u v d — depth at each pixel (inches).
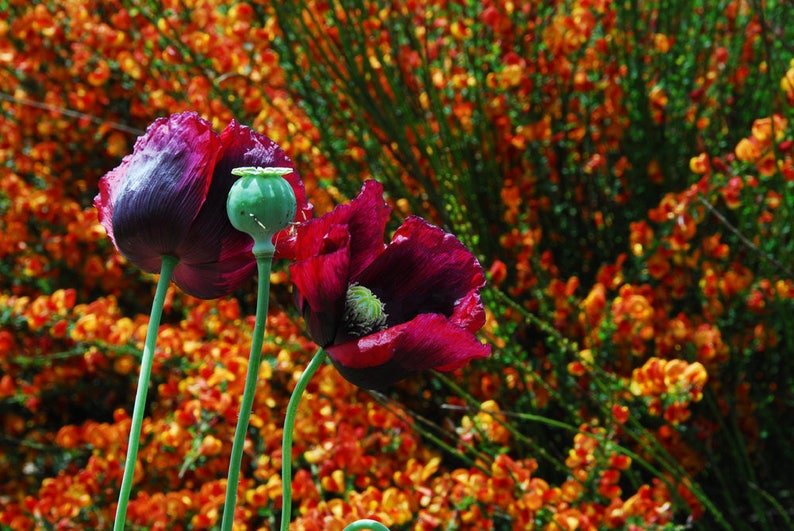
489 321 65.3
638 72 76.5
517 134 75.4
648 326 67.5
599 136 79.8
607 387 63.9
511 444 70.9
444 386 74.7
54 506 67.3
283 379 71.2
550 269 74.7
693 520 63.0
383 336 26.9
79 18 81.2
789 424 78.9
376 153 73.4
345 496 60.9
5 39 87.7
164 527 63.5
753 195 73.5
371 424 66.6
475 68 75.2
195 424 65.5
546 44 77.5
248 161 28.6
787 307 72.3
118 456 69.5
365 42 74.1
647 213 77.9
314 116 74.9
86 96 85.1
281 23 75.6
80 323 70.0
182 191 28.0
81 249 88.3
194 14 79.0
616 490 59.7
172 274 29.8
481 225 73.7
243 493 65.5
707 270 71.4
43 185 91.0
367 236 28.4
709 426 70.4
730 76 80.2
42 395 84.1
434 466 61.3
